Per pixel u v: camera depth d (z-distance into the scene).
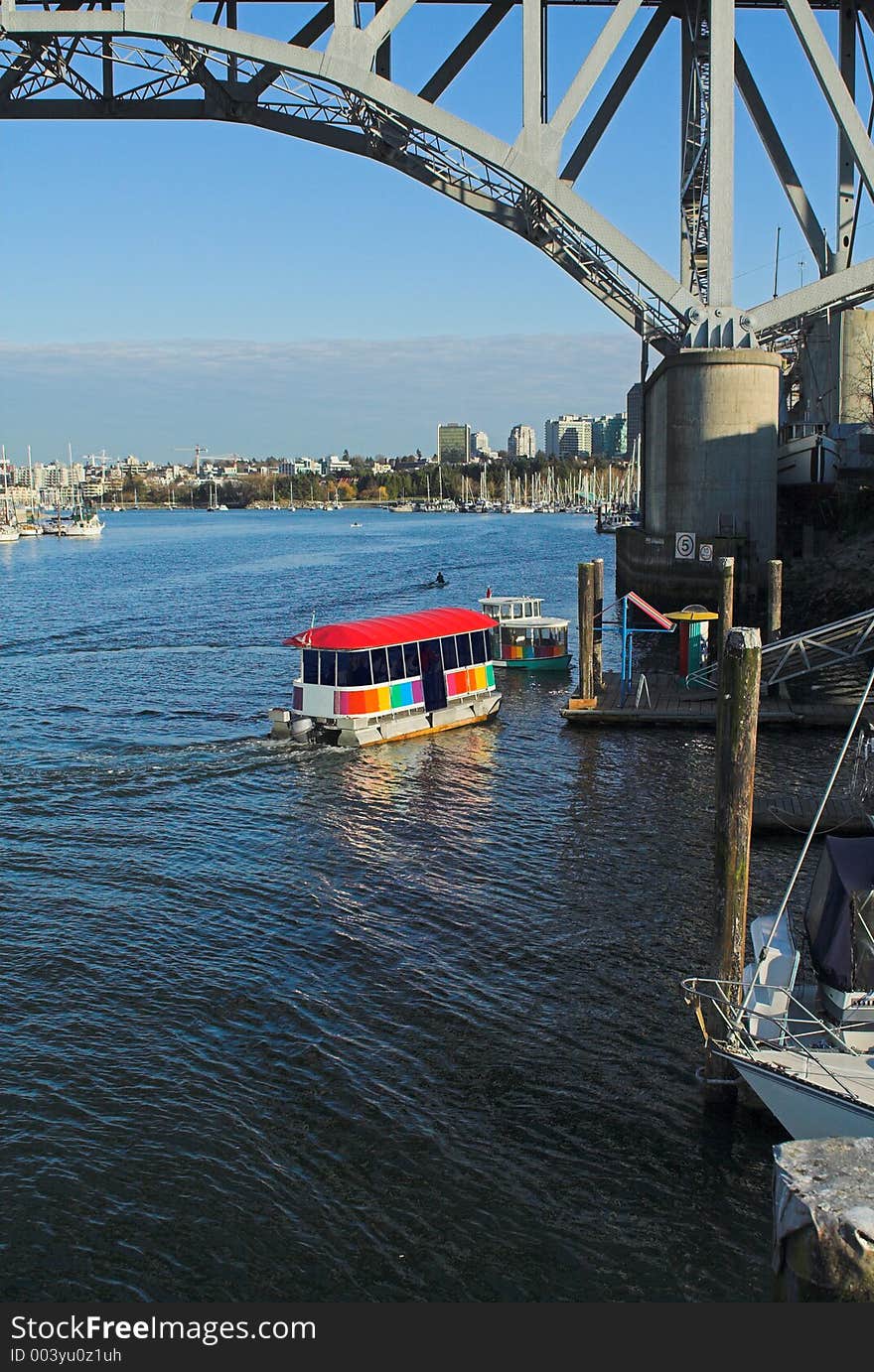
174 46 47.19
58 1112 13.96
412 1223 12.08
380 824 25.69
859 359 72.88
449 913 20.19
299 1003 16.78
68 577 97.81
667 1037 15.78
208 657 50.59
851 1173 7.05
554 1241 11.84
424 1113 14.01
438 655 36.03
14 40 47.09
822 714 34.44
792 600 51.88
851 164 59.44
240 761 31.47
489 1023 16.19
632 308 55.44
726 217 50.75
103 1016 16.39
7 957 18.34
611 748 33.16
